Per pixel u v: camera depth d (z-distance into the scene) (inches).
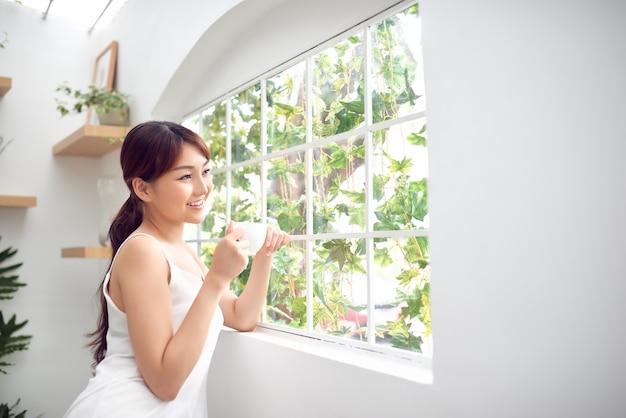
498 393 37.4
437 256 42.6
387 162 56.9
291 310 70.2
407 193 54.4
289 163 71.7
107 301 50.8
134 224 55.3
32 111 121.0
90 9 120.0
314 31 65.5
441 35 42.9
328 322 63.8
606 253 31.8
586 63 33.1
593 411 32.2
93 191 126.3
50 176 122.0
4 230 116.4
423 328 51.8
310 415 55.2
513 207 36.9
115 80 120.0
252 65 77.4
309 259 66.9
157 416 47.7
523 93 36.5
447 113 42.1
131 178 52.5
